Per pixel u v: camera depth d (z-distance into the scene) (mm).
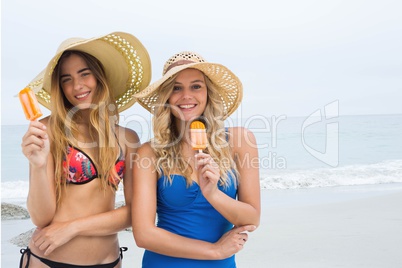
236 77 3447
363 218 8383
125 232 7758
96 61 3447
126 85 3912
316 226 7848
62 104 3338
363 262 5766
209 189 3045
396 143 26234
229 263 3371
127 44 3588
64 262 3211
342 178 15508
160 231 3182
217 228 3379
